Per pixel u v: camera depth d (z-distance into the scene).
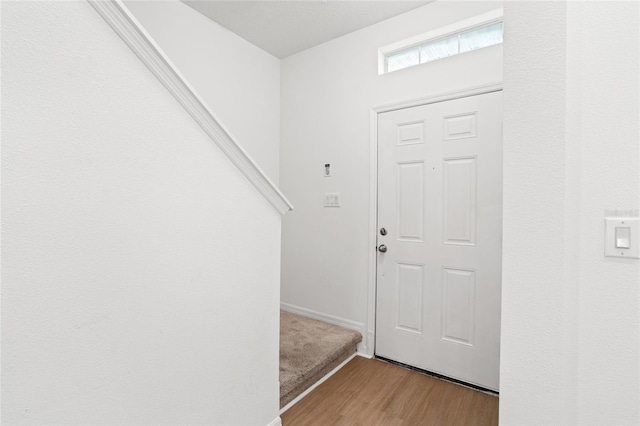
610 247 0.80
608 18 0.81
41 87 0.78
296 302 3.00
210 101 2.51
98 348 0.92
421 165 2.28
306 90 2.95
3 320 0.75
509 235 0.89
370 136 2.49
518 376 0.89
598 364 0.82
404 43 2.37
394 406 1.86
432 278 2.23
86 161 0.87
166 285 1.08
